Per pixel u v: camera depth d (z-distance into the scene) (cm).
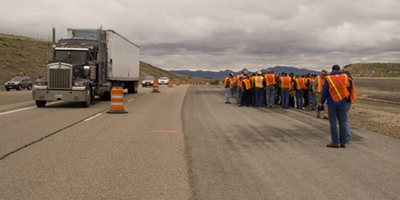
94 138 930
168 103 2139
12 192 495
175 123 1252
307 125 1251
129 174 595
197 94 3219
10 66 5806
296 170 638
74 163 663
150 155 741
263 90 2011
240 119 1409
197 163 680
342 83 859
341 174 615
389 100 2633
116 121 1280
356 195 504
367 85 4297
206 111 1712
